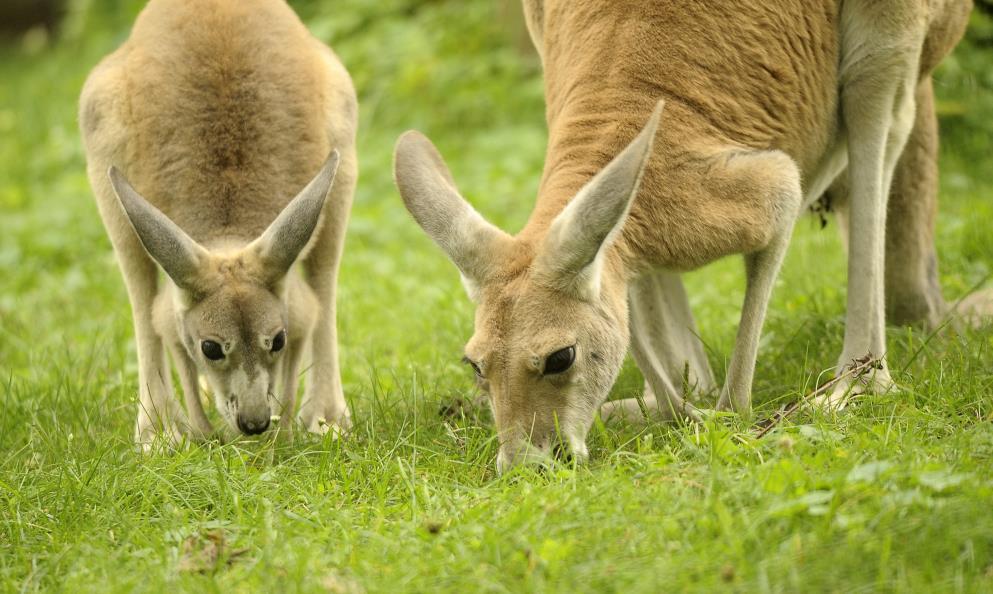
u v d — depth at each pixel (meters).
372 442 9.88
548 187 9.78
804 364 10.73
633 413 10.49
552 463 8.74
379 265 16.34
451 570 7.26
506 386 8.93
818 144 10.73
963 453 7.96
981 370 9.88
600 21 10.20
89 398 11.93
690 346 11.44
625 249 9.51
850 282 10.59
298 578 7.34
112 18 30.55
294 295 11.32
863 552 6.82
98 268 17.45
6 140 24.92
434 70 22.03
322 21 24.30
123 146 11.63
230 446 10.17
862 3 10.36
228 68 11.65
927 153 12.20
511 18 22.11
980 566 6.72
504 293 9.02
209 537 8.20
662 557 7.06
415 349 13.09
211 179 11.58
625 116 9.82
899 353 11.30
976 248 14.05
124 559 8.10
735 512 7.52
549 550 7.21
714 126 9.95
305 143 11.74
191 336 10.86
